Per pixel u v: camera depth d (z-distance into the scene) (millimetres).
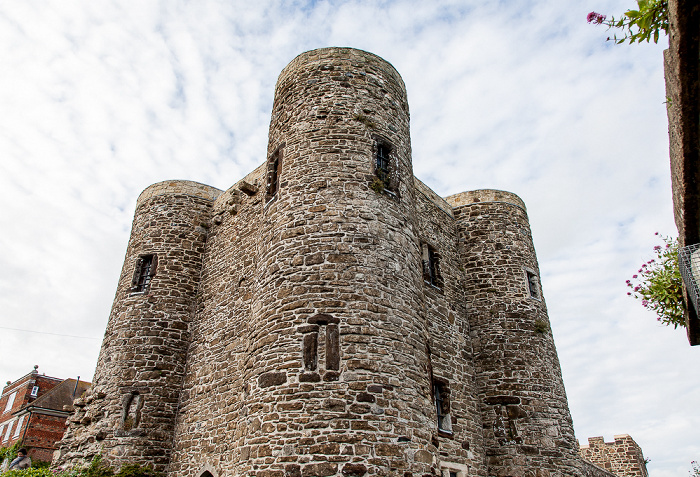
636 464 25344
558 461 14555
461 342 16156
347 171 11984
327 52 13922
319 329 10133
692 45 4207
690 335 6777
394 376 9992
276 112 13969
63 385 33938
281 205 12016
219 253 17391
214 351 15250
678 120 4773
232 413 13297
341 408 9344
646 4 4801
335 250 10953
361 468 8875
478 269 17719
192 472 13680
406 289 11273
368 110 13102
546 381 15836
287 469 8961
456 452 13711
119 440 14438
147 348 15945
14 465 14922
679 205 5629
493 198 18938
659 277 7352
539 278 18281
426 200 17516
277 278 11078
